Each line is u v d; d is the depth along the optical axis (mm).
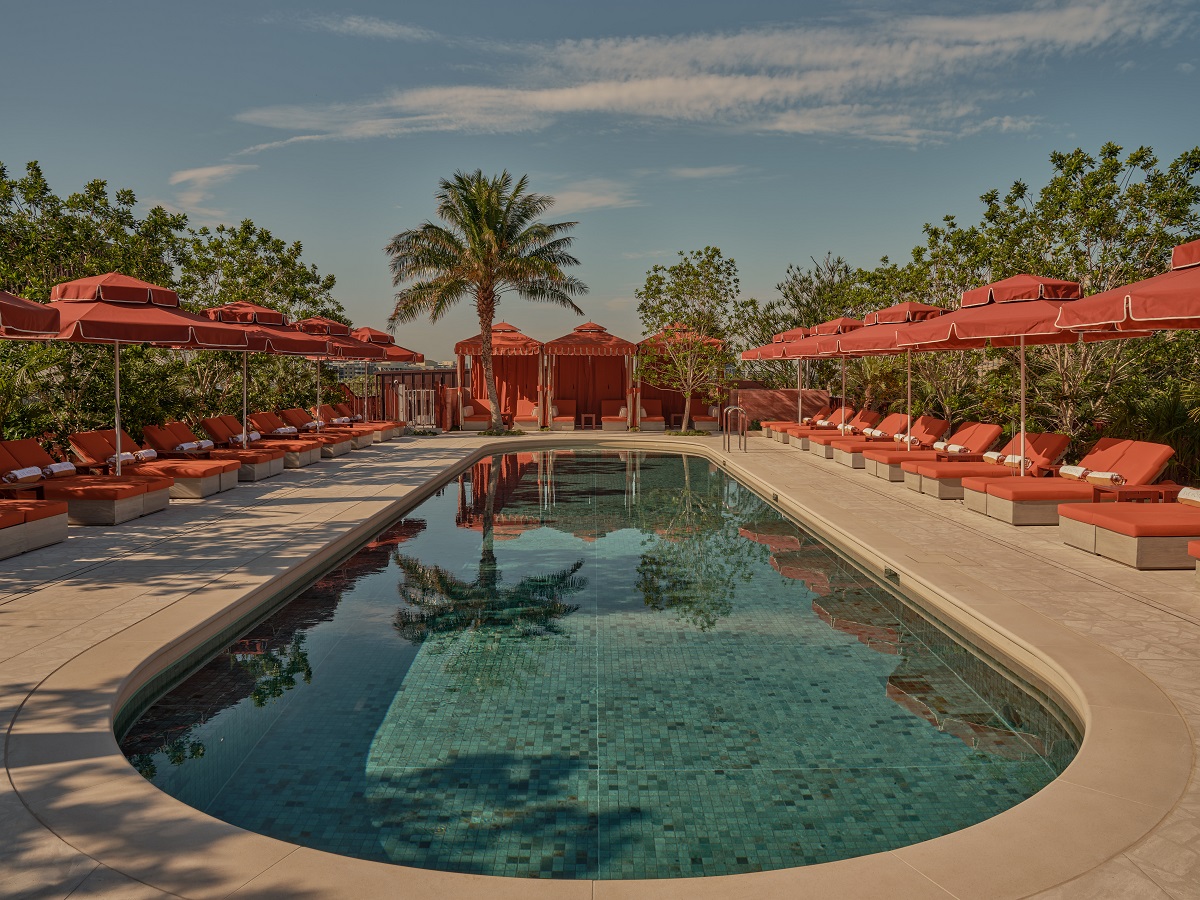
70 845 2877
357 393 27125
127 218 17922
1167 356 12875
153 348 16016
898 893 2641
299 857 2844
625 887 2707
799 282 27562
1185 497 7891
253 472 13188
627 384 29141
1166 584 6551
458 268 24125
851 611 6570
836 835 3332
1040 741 4219
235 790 3693
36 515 7852
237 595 6164
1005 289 10258
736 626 6184
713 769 3916
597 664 5363
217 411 18812
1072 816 3098
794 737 4273
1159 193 12742
